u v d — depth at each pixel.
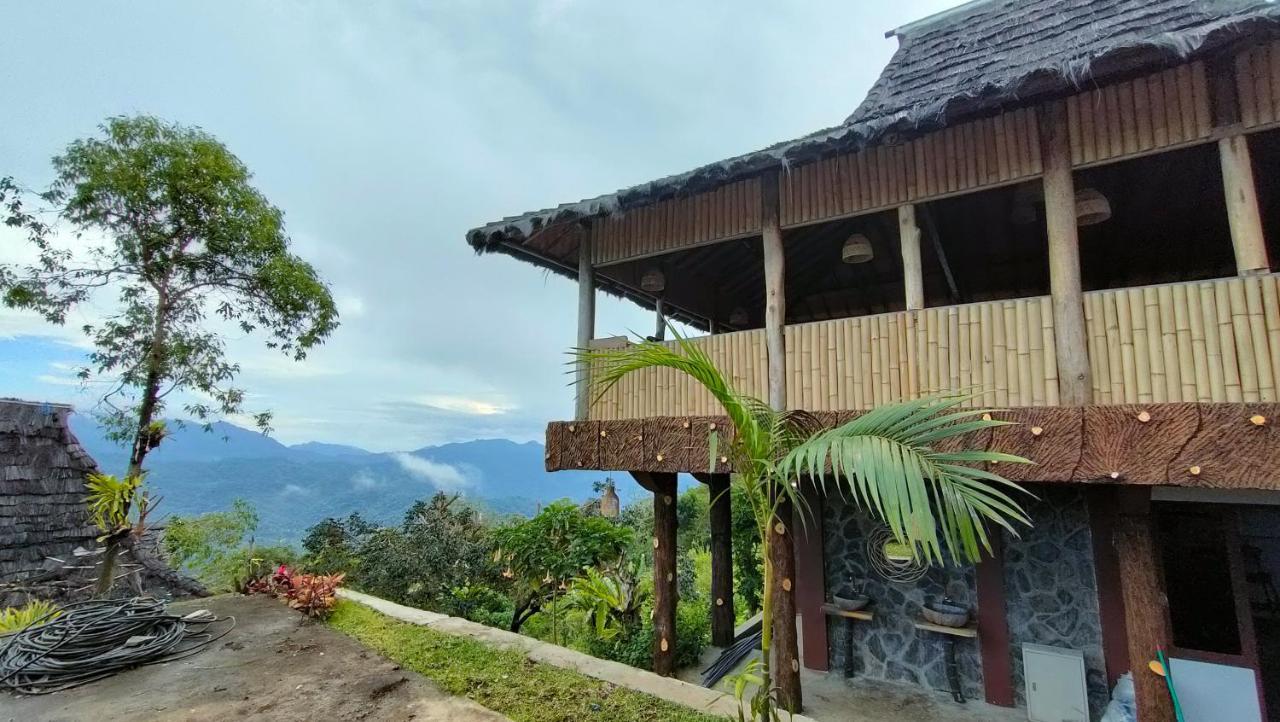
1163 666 3.17
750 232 4.58
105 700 3.27
